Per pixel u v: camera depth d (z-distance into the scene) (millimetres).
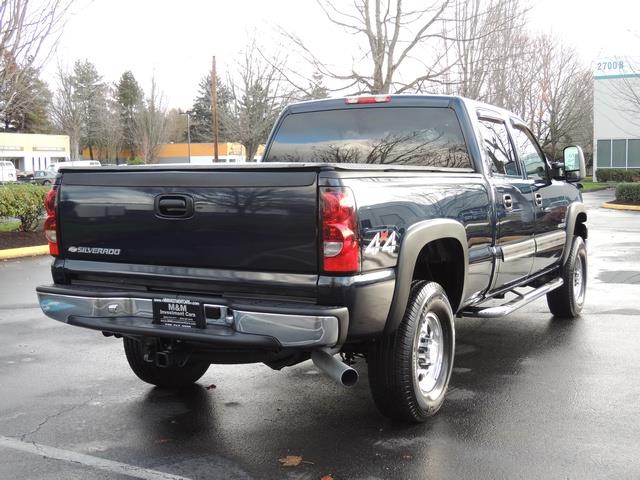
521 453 4062
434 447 4172
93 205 4398
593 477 3732
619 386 5309
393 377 4312
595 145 44531
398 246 4121
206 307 3955
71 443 4328
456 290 5047
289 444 4270
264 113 30766
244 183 3887
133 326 4133
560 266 7473
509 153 6328
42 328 7656
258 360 4254
